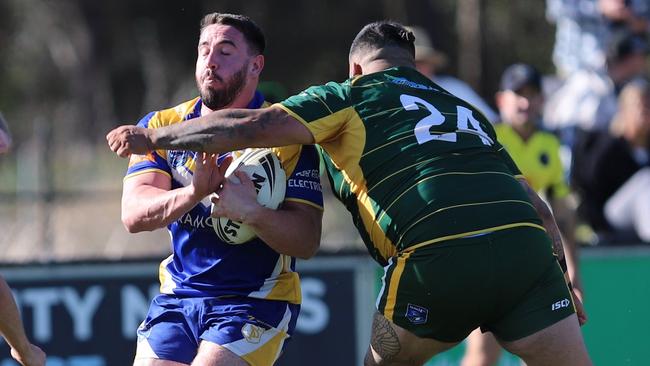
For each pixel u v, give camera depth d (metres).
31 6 89.00
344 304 25.41
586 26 37.16
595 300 25.48
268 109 14.84
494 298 15.07
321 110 15.10
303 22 80.19
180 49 85.25
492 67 70.75
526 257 15.07
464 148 15.44
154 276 25.48
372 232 15.57
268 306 15.82
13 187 46.81
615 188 28.77
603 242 25.88
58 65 89.69
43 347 25.30
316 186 15.84
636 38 33.97
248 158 15.50
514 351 15.51
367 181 15.42
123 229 33.38
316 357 25.41
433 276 14.95
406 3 65.06
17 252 29.77
